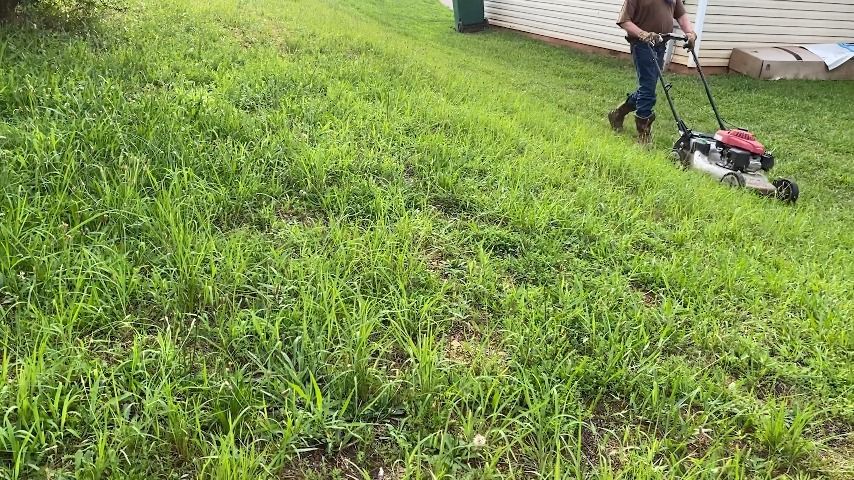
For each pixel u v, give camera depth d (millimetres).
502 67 11445
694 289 3430
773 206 5496
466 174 4449
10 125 3695
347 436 2232
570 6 14344
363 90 5875
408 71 7273
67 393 2174
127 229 3080
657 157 6332
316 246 3236
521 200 4105
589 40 14102
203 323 2611
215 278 2844
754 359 2943
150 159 3590
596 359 2744
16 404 2084
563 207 4094
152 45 5801
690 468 2301
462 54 12094
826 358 3012
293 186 3820
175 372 2346
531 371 2604
